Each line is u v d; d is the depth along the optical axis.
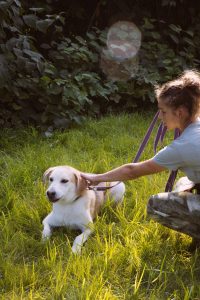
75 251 3.36
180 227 3.33
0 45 5.38
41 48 6.62
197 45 7.77
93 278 3.04
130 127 6.31
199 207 3.16
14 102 5.88
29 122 5.98
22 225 3.82
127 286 3.06
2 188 4.34
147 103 7.33
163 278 3.15
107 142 5.62
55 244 3.52
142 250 3.40
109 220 3.92
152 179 4.51
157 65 7.28
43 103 5.93
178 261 3.34
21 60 5.39
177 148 3.02
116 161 5.02
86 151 5.38
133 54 7.12
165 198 3.28
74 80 6.33
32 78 5.71
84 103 6.32
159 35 7.39
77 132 5.81
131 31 7.27
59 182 3.58
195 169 3.06
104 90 6.56
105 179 3.40
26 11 6.38
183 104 3.04
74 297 2.86
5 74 5.25
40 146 5.38
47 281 3.08
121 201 4.15
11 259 3.32
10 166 4.72
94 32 7.33
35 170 4.71
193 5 7.85
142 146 3.67
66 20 7.29
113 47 6.98
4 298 2.92
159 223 3.50
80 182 3.64
